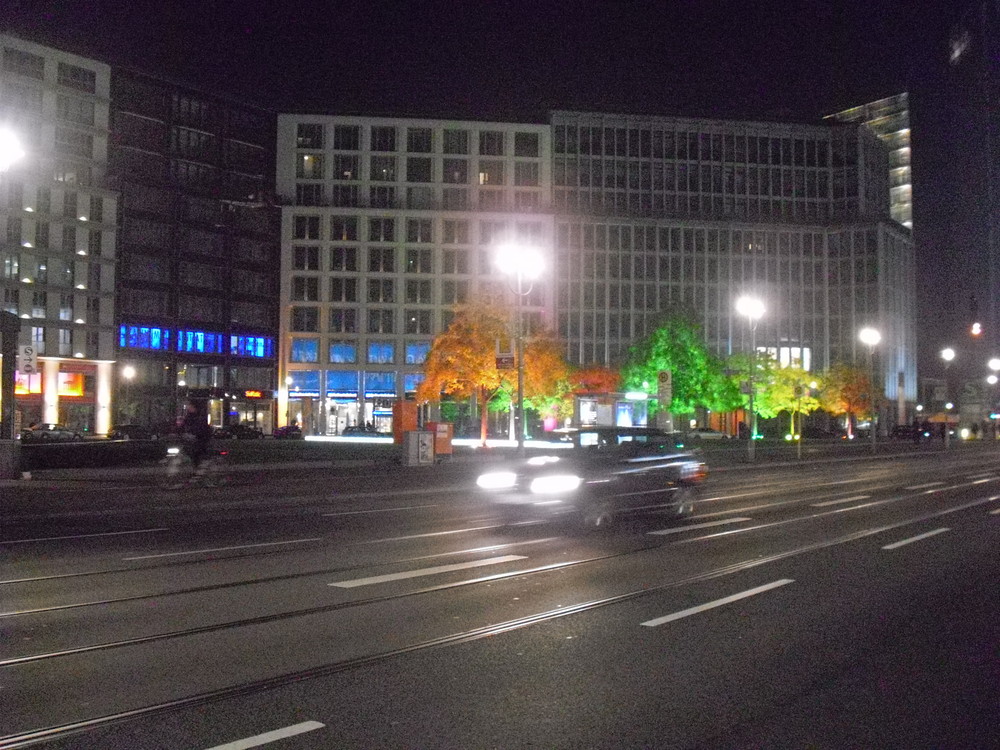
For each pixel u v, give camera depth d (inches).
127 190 3068.4
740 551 545.6
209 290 3284.9
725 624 344.8
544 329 2132.1
